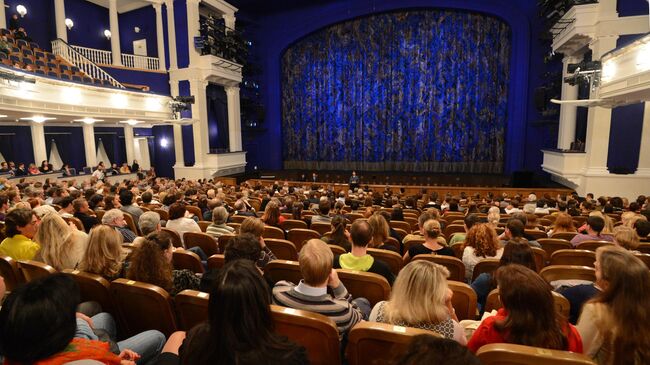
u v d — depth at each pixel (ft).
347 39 62.80
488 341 5.33
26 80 29.48
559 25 40.98
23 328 3.87
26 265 8.51
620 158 35.45
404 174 59.00
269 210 17.08
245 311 3.79
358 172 62.80
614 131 35.35
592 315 5.64
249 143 67.31
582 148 39.06
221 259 9.98
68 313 4.13
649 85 22.79
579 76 29.66
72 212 17.13
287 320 5.99
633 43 24.25
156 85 53.01
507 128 54.65
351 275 8.63
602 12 34.22
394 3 57.98
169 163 58.08
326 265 6.55
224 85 58.85
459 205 28.48
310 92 65.98
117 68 48.93
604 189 35.68
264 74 67.00
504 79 55.06
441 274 5.92
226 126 60.13
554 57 44.52
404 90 60.64
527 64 51.62
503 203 26.66
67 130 54.24
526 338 4.96
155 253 7.72
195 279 8.45
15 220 10.27
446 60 57.93
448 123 58.85
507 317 5.14
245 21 63.21
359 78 62.90
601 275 5.78
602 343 5.55
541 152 52.44
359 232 9.37
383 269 9.42
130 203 17.80
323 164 66.64
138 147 63.52
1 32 40.27
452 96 58.18
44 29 51.16
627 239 11.03
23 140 49.29
